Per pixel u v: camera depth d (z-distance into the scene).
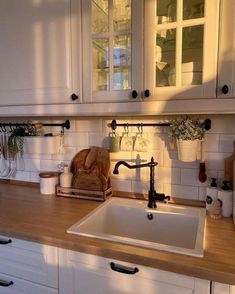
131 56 1.13
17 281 1.12
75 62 1.24
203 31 1.01
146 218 1.33
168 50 1.10
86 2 1.19
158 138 1.44
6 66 1.40
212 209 1.23
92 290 0.97
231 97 0.99
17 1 1.33
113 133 1.53
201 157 1.32
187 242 1.25
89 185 1.51
